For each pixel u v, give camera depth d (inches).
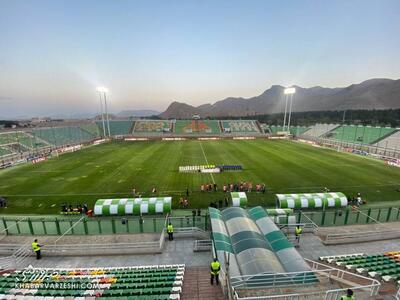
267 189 1222.3
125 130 3966.5
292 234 736.3
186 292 441.7
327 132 3321.9
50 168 1678.2
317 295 340.8
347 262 543.2
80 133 3302.2
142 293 427.5
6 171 1606.8
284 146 2640.3
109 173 1528.1
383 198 1112.2
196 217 793.6
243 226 593.0
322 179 1384.1
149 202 903.7
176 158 1975.9
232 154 2148.1
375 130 2699.3
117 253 635.5
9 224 805.9
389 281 446.0
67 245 648.4
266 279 380.8
